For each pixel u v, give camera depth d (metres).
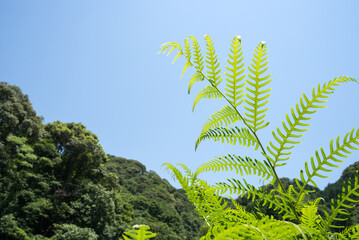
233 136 0.56
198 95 0.62
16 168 31.16
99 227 30.33
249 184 0.51
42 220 29.48
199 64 0.63
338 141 0.42
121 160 84.88
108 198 33.41
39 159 34.34
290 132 0.47
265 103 0.51
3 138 30.44
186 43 0.65
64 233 26.09
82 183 37.09
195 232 55.91
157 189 71.44
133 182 71.44
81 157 41.38
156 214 54.69
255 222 0.37
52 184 34.97
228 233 0.23
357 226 0.40
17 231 23.64
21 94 37.03
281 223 0.28
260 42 0.52
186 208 67.62
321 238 0.39
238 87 0.55
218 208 0.62
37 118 39.78
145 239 0.22
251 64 0.52
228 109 0.57
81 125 46.62
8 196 26.98
